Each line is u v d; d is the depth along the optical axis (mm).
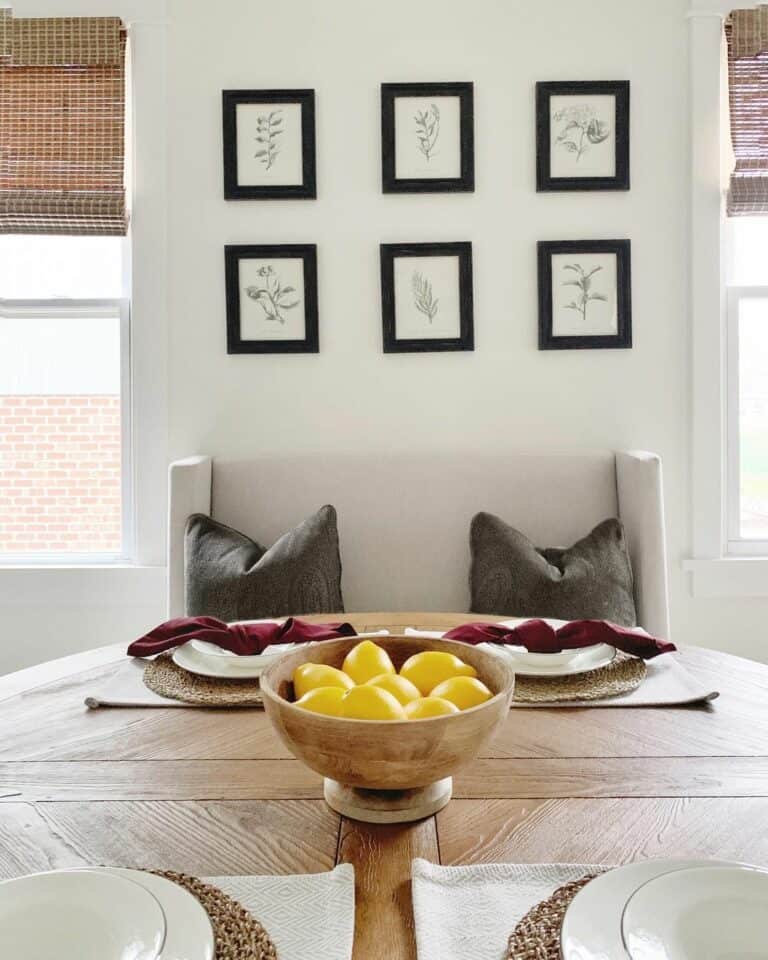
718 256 2607
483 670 816
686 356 2646
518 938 554
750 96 2613
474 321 2645
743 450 2705
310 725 665
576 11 2611
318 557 2150
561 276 2625
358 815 759
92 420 2717
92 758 908
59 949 509
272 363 2643
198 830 743
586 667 1180
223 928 557
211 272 2631
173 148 2615
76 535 2734
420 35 2613
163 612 2615
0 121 2598
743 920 529
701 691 1095
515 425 2654
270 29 2609
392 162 2600
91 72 2600
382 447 2652
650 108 2623
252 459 2479
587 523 2436
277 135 2605
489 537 2207
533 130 2623
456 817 764
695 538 2637
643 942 507
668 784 830
